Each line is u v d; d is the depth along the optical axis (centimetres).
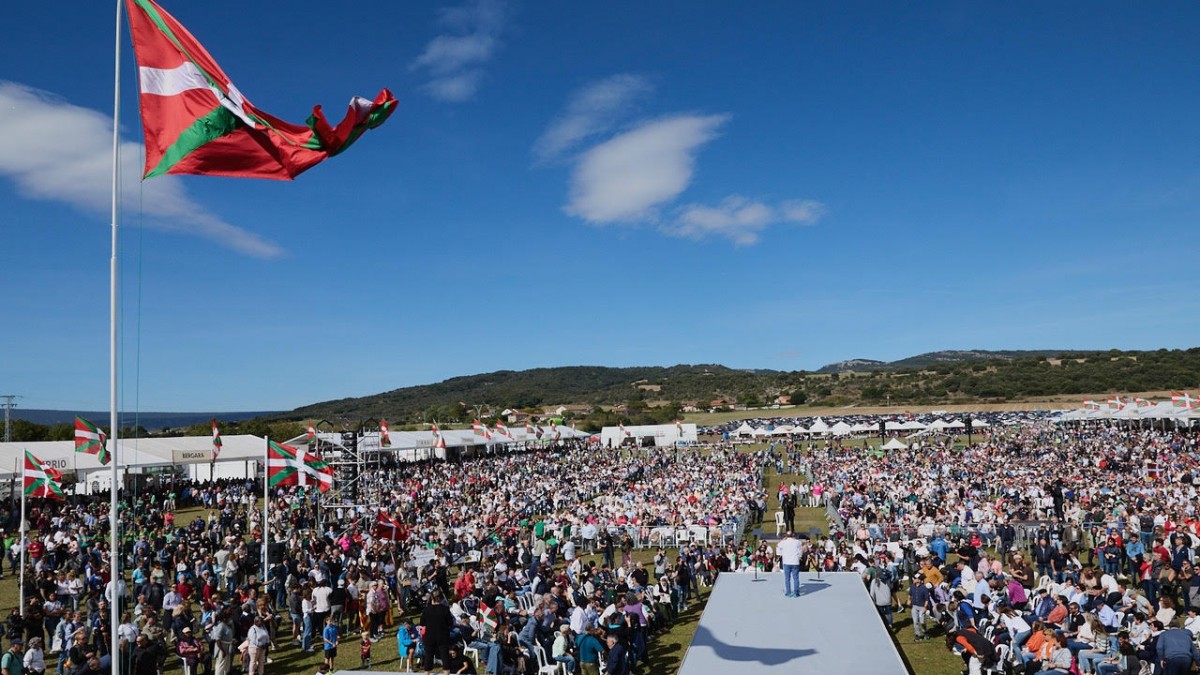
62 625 1789
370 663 1856
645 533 3481
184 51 938
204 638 1959
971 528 3109
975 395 17000
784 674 1467
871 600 1986
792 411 16750
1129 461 5334
